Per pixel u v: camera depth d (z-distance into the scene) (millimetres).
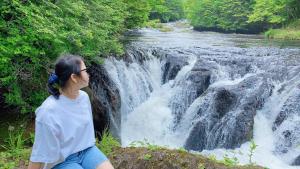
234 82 12094
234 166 4438
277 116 10680
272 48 17703
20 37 6891
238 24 36875
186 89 12422
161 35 25078
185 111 12227
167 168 4387
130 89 11938
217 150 10508
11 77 6941
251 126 10484
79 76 2736
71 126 2717
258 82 11523
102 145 5301
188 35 27969
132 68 12398
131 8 17625
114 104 10891
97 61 9875
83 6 9078
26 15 6848
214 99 11094
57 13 8070
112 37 11578
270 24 34125
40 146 2646
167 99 12578
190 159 4453
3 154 5332
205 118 11062
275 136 10383
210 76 12414
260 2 33219
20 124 7199
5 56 6812
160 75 13562
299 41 23141
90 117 2855
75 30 8195
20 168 4887
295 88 10844
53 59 7770
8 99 7203
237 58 13695
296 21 31250
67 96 2752
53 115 2652
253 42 21953
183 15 60781
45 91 7535
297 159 9391
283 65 12711
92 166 2805
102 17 10359
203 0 41125
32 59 7168
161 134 11703
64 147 2711
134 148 5000
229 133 10500
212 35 29531
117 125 11156
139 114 11984
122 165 4672
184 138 11383
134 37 21031
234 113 10695
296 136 9992
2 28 6957
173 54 13789
